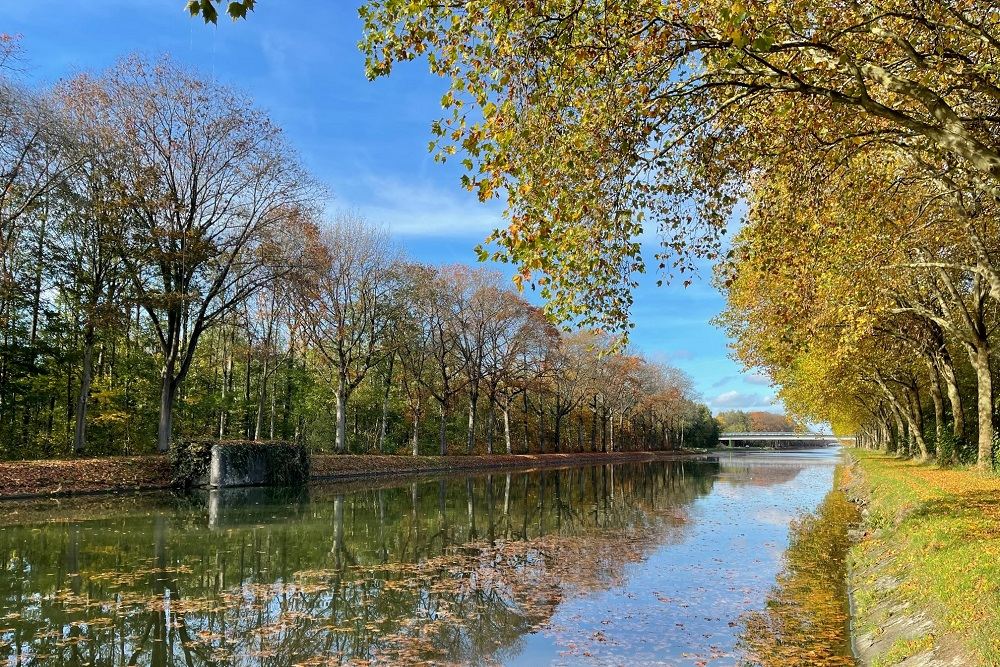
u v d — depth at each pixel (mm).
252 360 47469
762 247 12383
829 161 11492
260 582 12406
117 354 38906
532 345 58375
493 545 16922
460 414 70375
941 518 11828
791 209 11617
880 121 11023
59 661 8258
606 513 24203
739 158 10625
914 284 20109
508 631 9570
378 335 45125
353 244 42594
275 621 9984
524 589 12117
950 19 9922
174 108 28875
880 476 24062
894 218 14875
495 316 55375
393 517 22172
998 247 16328
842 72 8609
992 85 9023
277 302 39219
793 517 22438
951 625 6746
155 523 19281
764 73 8383
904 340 25031
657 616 10305
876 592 9969
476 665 8188
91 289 29781
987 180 11398
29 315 32406
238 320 39281
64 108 26719
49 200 28297
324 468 38250
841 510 23594
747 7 7012
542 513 24094
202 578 12625
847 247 14016
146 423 37188
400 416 60625
